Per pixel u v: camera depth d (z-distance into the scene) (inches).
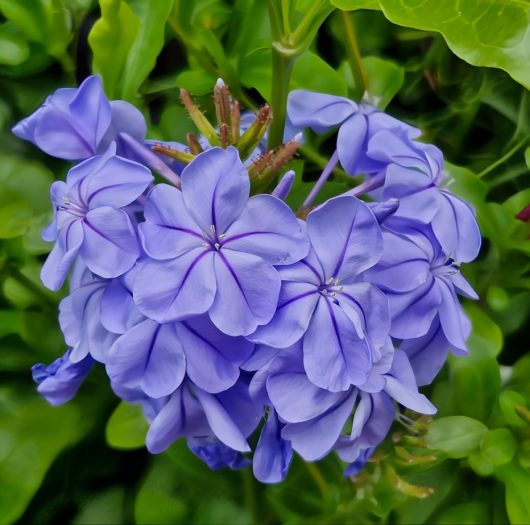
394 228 7.9
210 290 7.3
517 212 9.7
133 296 7.2
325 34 10.5
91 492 9.9
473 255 8.0
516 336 10.2
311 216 7.4
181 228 7.4
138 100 9.7
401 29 10.4
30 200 9.6
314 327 7.3
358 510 9.4
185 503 9.6
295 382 7.4
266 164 7.5
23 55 9.5
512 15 8.3
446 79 10.5
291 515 9.5
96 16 10.0
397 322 7.7
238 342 7.4
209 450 8.1
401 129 8.2
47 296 9.8
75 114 7.9
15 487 9.3
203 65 9.7
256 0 9.7
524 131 10.3
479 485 9.8
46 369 8.4
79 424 9.6
